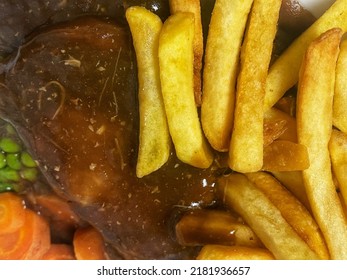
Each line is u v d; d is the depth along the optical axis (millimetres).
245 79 119
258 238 131
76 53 124
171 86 118
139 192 132
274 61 131
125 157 129
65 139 126
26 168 146
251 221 129
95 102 126
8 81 128
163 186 133
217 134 124
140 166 125
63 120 126
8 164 147
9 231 149
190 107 120
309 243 124
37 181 147
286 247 125
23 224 150
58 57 124
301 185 129
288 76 126
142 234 135
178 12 119
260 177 130
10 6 125
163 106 123
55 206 149
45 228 154
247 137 119
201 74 127
